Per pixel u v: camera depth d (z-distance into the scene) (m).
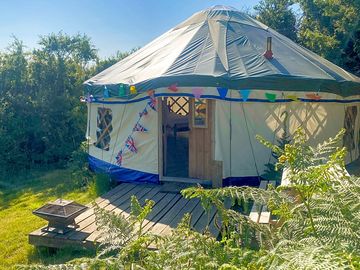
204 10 8.27
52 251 4.11
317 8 12.63
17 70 9.72
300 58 6.91
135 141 6.62
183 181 6.38
